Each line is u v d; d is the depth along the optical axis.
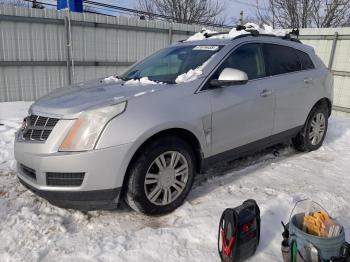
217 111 3.59
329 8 15.70
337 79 9.83
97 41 10.87
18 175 3.33
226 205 3.42
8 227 2.99
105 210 3.37
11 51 9.38
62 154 2.87
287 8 16.78
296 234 2.33
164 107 3.20
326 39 9.93
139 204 3.11
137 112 3.05
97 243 2.81
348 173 4.42
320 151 5.29
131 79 4.02
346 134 6.30
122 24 11.23
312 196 3.62
